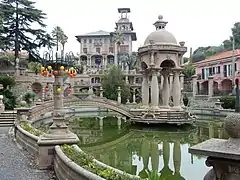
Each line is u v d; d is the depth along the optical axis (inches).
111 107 1423.5
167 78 1429.6
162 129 1211.9
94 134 1091.9
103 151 783.7
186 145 867.4
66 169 315.6
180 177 495.8
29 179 358.9
